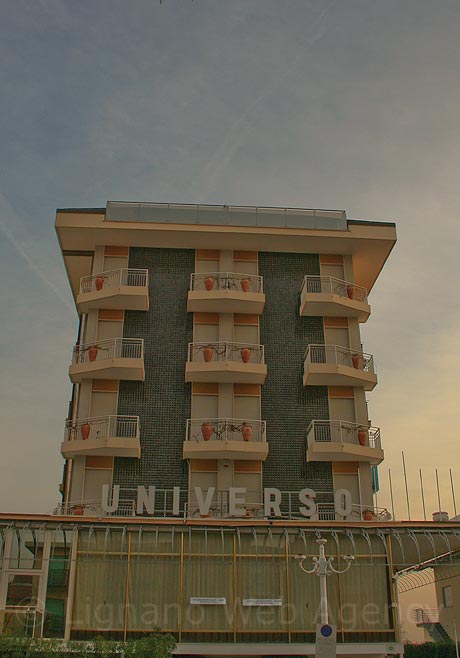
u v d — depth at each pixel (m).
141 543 27.91
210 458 33.56
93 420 34.06
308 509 32.16
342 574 28.09
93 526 27.59
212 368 34.53
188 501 32.81
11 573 26.80
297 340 36.97
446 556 31.36
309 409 35.44
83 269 40.78
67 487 39.41
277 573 27.95
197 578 27.66
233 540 28.22
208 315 37.06
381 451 34.16
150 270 37.78
